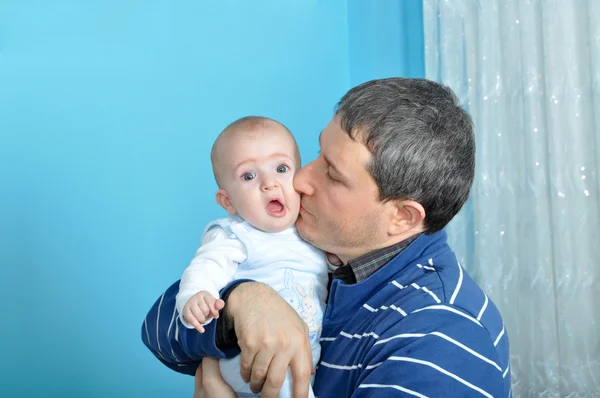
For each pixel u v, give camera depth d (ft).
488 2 9.21
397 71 10.59
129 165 9.09
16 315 8.43
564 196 8.46
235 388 3.92
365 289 4.05
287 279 4.24
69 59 8.79
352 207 3.97
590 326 8.38
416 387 3.39
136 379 9.04
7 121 8.43
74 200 8.76
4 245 8.39
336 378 3.91
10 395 8.38
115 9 9.07
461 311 3.74
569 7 8.46
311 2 10.56
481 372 3.53
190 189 9.46
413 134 3.83
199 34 9.63
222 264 4.19
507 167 9.08
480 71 9.21
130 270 9.05
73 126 8.78
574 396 8.43
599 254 8.33
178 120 9.42
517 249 8.99
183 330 3.99
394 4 10.59
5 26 8.44
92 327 8.82
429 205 3.97
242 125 4.47
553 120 8.50
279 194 4.25
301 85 10.42
